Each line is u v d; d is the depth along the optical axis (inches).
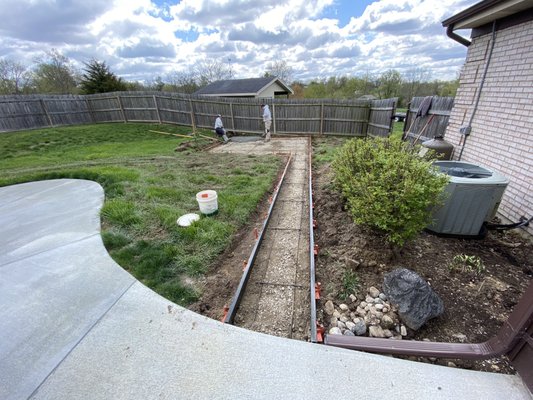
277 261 116.5
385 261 107.7
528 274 104.3
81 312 87.0
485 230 129.2
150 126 559.5
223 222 142.7
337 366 67.3
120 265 111.2
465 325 81.4
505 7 136.8
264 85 779.4
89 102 611.2
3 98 493.0
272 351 71.9
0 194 197.3
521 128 140.9
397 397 59.7
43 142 420.2
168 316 84.6
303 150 353.4
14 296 94.9
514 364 62.4
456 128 200.5
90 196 186.4
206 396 60.9
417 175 102.1
